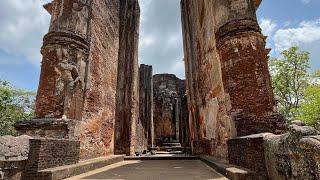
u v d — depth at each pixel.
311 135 2.46
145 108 23.19
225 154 6.77
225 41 6.46
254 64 5.96
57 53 7.20
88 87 8.02
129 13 14.26
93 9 8.95
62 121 5.88
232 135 5.81
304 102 14.77
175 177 4.73
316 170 2.20
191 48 12.30
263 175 3.75
